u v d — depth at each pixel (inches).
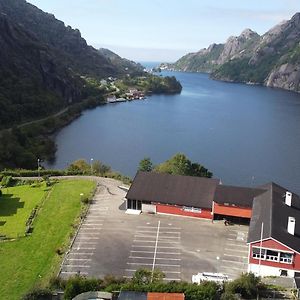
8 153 5211.6
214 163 5713.6
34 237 2669.8
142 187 3065.9
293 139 7249.0
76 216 2940.5
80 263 2320.4
